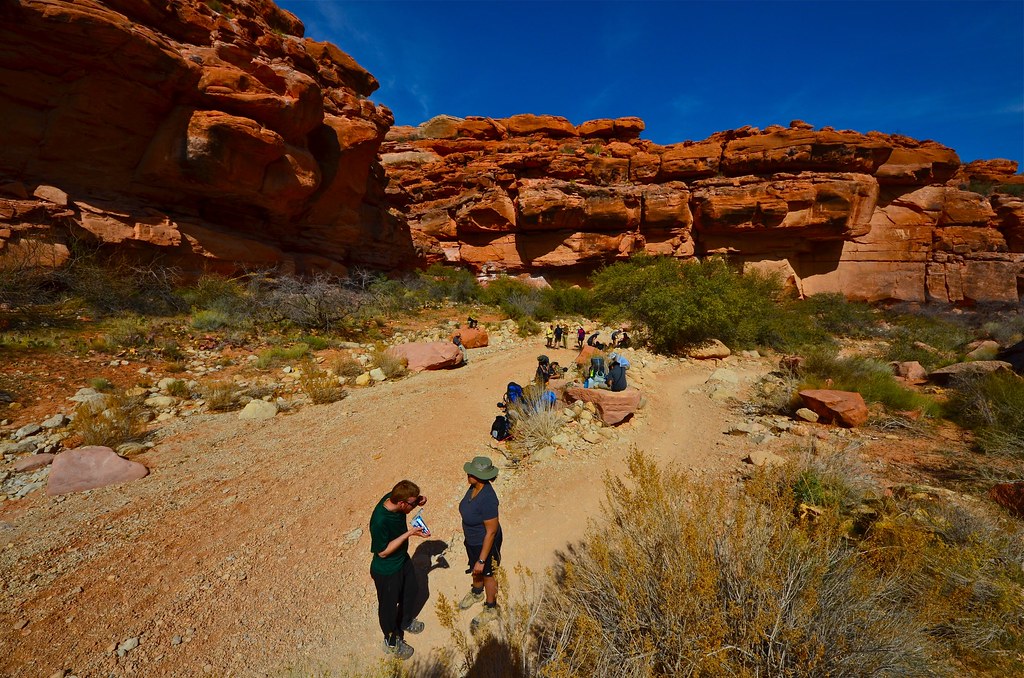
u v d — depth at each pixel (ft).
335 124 66.64
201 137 47.34
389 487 18.42
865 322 78.84
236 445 22.47
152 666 10.00
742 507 10.02
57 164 44.29
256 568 13.50
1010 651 8.31
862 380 32.17
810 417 26.07
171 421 25.44
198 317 43.47
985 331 75.61
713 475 18.83
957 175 118.01
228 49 50.93
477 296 82.48
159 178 49.78
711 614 8.34
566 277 114.62
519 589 12.27
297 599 12.30
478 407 28.48
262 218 62.64
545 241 111.34
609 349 45.55
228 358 36.88
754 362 47.11
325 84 69.72
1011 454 19.67
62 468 18.13
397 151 129.80
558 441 22.09
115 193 47.83
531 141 130.62
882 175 106.01
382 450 21.88
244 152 51.49
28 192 41.75
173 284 49.32
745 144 108.88
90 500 17.01
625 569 9.80
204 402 28.37
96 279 42.01
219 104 49.80
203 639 10.82
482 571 11.13
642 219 108.99
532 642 9.98
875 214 107.96
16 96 41.47
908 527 11.28
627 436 23.77
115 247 45.60
